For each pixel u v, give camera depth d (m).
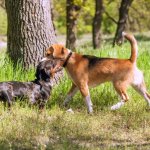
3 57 12.62
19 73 11.70
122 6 26.81
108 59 10.06
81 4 25.03
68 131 8.67
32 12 11.90
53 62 10.03
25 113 9.60
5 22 38.00
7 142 7.96
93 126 9.00
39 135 8.43
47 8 12.06
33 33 11.96
